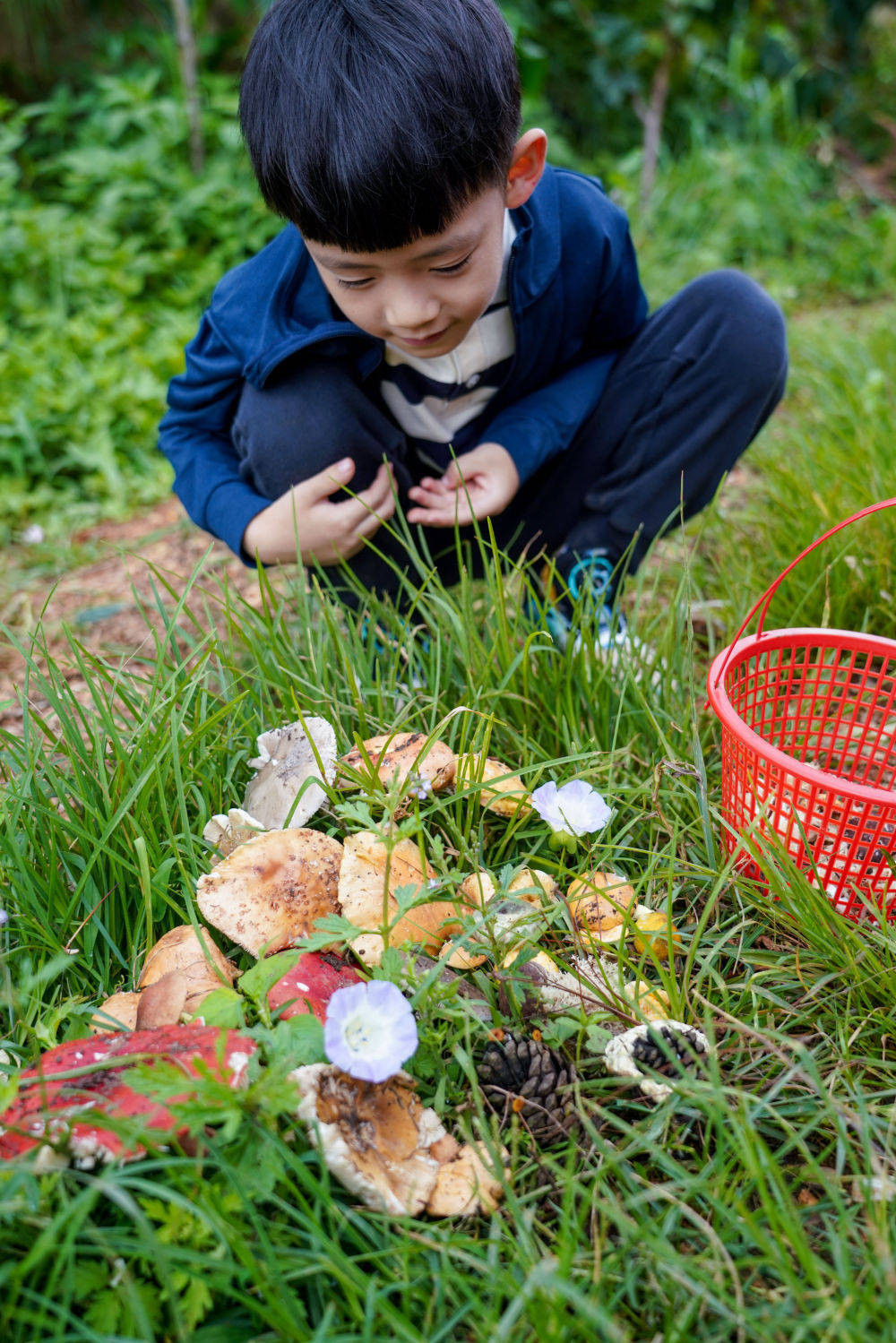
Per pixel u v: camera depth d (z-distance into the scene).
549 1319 0.48
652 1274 0.51
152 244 1.92
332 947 0.63
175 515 1.46
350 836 0.68
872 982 0.64
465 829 0.74
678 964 0.67
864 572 0.98
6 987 0.60
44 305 1.76
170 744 0.72
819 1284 0.49
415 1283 0.50
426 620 0.85
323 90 0.65
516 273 0.83
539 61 2.29
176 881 0.70
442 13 0.66
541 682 0.83
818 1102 0.58
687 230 2.25
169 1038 0.54
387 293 0.71
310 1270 0.49
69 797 0.74
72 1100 0.53
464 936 0.60
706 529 1.15
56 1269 0.47
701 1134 0.59
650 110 2.49
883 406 1.31
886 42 3.27
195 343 0.89
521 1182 0.56
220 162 2.01
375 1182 0.51
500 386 0.92
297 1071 0.52
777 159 2.44
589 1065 0.61
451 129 0.65
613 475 0.97
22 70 2.29
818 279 2.16
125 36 2.32
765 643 0.75
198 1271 0.49
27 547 1.40
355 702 0.77
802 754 0.80
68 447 1.52
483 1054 0.60
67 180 1.94
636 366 0.94
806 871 0.67
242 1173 0.50
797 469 1.17
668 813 0.75
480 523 0.97
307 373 0.84
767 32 2.69
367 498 0.86
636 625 0.92
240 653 0.93
